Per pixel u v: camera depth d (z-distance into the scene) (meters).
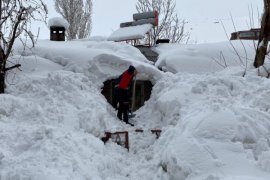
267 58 10.73
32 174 3.94
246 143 4.68
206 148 4.53
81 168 4.55
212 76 8.13
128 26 15.92
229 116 5.03
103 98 8.67
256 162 4.24
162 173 4.92
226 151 4.46
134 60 9.97
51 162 4.35
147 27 14.64
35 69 9.02
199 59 11.16
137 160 6.24
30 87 7.82
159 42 15.96
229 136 4.70
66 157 4.61
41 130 5.29
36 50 9.98
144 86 9.68
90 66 9.33
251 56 11.28
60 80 7.89
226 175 4.06
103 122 7.39
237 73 9.47
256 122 4.97
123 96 8.34
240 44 12.26
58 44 12.02
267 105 5.94
